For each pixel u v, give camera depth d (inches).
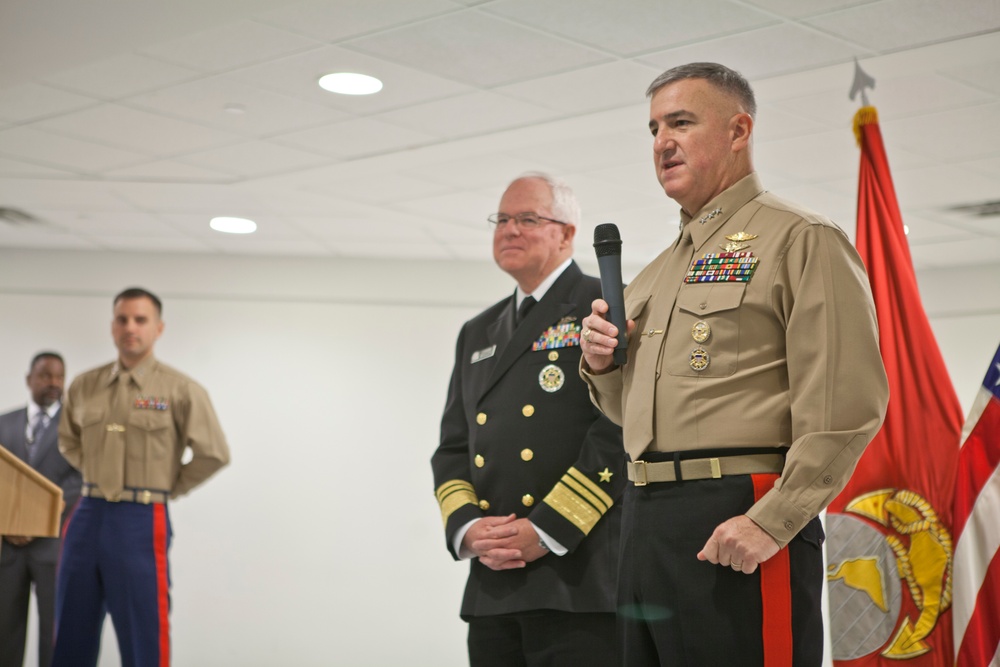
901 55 164.2
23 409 266.4
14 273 319.3
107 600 187.6
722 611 71.4
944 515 104.2
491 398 113.3
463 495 112.8
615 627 101.7
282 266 324.2
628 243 299.6
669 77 82.3
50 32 156.0
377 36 161.5
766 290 73.8
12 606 233.0
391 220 280.2
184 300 322.0
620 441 105.2
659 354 77.3
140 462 192.4
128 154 225.6
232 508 313.1
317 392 319.3
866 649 104.5
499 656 109.1
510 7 150.5
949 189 237.3
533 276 117.4
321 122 203.0
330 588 310.3
